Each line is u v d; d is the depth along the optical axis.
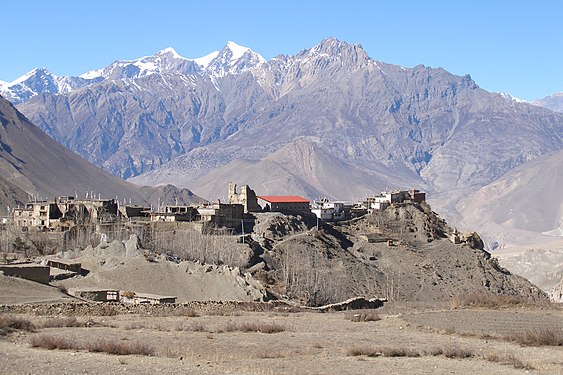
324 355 68.88
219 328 85.00
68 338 71.38
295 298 161.75
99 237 191.88
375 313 107.00
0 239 185.25
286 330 87.19
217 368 59.22
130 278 128.75
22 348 65.44
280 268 195.12
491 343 78.50
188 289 129.50
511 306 112.00
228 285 132.50
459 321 93.44
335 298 175.88
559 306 114.00
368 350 70.25
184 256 179.12
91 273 131.75
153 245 183.00
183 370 57.69
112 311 98.69
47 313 92.94
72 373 54.78
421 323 92.81
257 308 115.94
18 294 101.31
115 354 64.50
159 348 68.62
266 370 59.06
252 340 77.31
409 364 64.69
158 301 114.88
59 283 121.69
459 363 65.50
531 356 70.19
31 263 133.88
